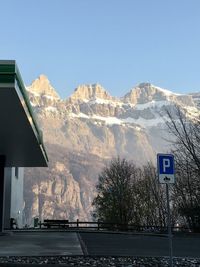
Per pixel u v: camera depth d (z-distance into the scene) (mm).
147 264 14914
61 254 17781
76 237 27719
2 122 20266
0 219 30109
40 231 35875
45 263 14555
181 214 44156
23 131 22484
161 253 19078
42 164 35938
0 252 18578
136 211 69625
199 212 42094
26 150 28719
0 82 14867
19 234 31109
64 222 50844
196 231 41938
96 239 26484
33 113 21219
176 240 28000
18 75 15430
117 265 14500
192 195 42656
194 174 39438
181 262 15664
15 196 51562
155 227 49156
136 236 30984
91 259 16000
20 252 18609
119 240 26047
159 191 68000
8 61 14969
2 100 16328
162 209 66375
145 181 69750
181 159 38844
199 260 16453
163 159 12992
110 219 69875
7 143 26156
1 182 30516
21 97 16562
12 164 36062
